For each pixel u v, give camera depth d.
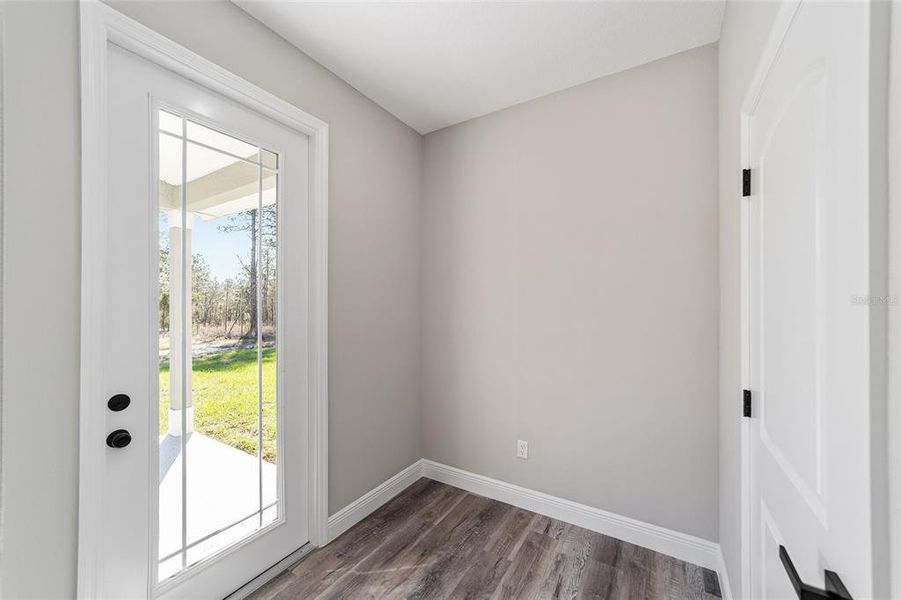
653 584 1.60
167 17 1.28
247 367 1.59
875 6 0.46
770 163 0.95
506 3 1.49
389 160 2.32
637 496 1.88
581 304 2.03
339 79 1.98
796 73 0.76
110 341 1.18
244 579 1.56
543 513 2.13
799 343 0.76
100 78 1.11
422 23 1.60
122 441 1.18
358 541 1.89
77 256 1.08
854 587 0.53
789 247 0.82
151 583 1.28
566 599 1.52
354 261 2.06
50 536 1.04
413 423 2.53
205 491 1.44
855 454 0.53
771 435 0.96
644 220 1.86
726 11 1.47
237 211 1.55
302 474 1.81
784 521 0.86
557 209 2.11
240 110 1.55
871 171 0.47
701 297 1.73
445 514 2.14
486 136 2.35
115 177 1.20
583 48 1.75
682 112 1.78
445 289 2.52
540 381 2.16
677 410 1.79
